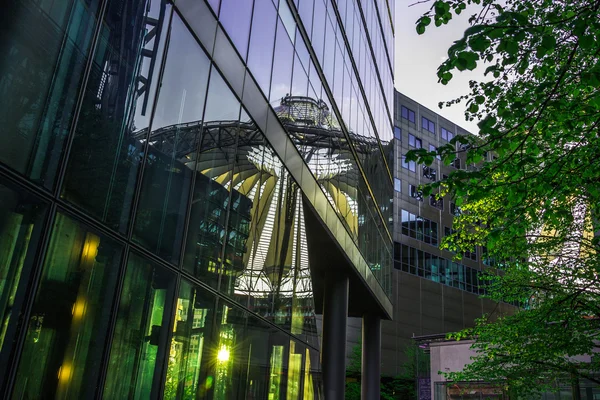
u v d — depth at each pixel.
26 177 5.21
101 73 6.46
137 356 7.05
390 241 31.64
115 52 6.74
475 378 17.27
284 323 14.08
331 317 21.00
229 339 10.27
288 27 14.48
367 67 25.67
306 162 15.88
